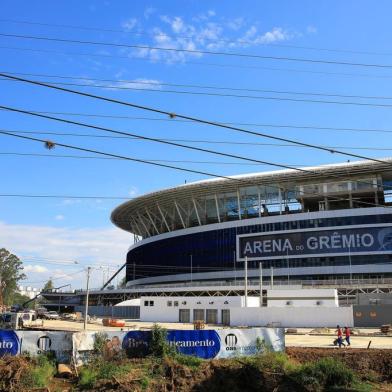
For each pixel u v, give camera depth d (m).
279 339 29.30
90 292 150.12
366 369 26.81
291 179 111.50
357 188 107.44
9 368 22.94
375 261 101.19
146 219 149.62
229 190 120.56
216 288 99.44
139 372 23.53
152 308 86.12
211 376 23.97
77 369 24.61
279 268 109.75
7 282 175.00
